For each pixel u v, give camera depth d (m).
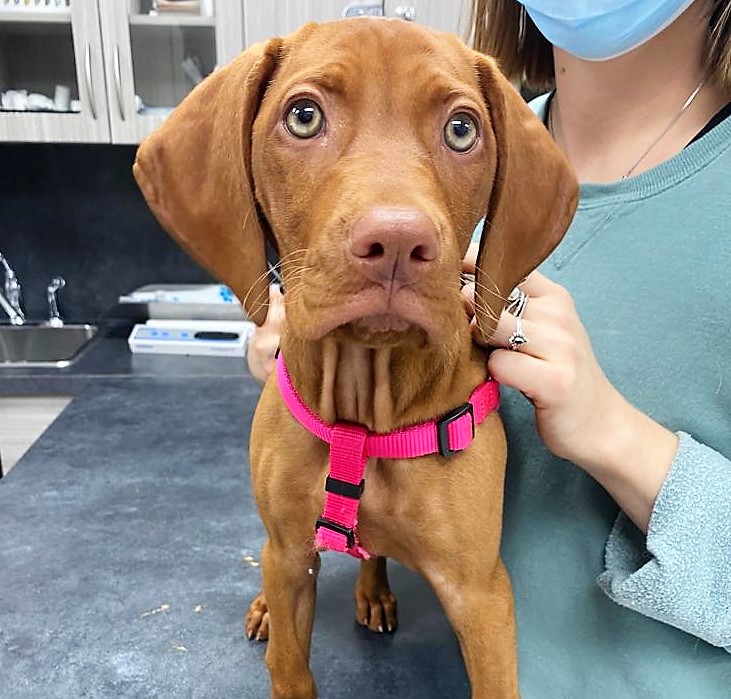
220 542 1.18
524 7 0.98
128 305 2.61
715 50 0.85
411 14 2.15
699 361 0.78
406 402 0.74
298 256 0.67
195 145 0.71
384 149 0.64
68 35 2.28
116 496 1.33
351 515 0.75
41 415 2.19
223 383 2.05
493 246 0.73
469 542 0.77
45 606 1.02
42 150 2.60
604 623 0.83
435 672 0.94
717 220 0.79
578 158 0.96
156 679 0.89
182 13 2.21
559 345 0.74
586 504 0.84
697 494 0.73
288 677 0.84
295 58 0.69
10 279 2.66
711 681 0.79
